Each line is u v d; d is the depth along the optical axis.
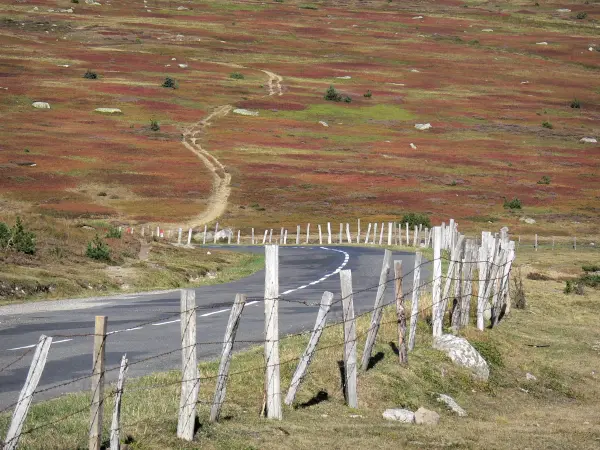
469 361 34.75
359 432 24.06
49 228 79.50
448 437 24.66
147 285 62.69
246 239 126.56
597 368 40.50
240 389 26.81
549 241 127.12
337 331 36.97
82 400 23.92
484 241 43.66
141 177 165.25
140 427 21.75
